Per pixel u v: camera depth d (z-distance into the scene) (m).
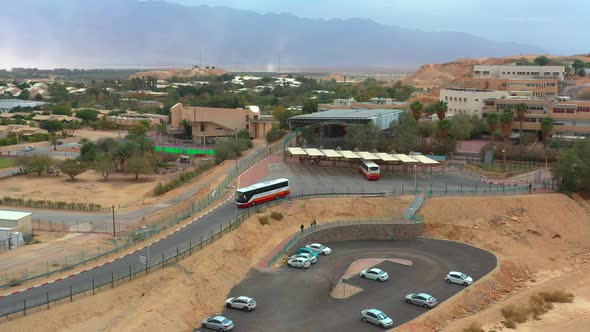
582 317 72.94
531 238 97.25
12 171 165.38
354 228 96.81
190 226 89.25
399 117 168.38
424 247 93.12
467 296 73.25
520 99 185.62
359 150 143.50
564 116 171.88
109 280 67.56
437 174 127.69
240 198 98.56
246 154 171.00
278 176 125.25
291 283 76.00
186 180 143.25
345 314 67.25
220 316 63.25
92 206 114.88
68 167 153.00
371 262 85.50
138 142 183.88
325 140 158.00
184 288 68.00
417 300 70.00
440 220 101.06
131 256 76.31
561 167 110.81
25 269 75.19
